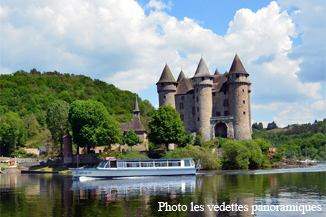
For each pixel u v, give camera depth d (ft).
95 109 362.94
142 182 214.48
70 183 219.61
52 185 211.00
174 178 238.07
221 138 367.66
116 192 171.53
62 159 393.09
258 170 297.12
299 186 180.65
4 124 513.86
